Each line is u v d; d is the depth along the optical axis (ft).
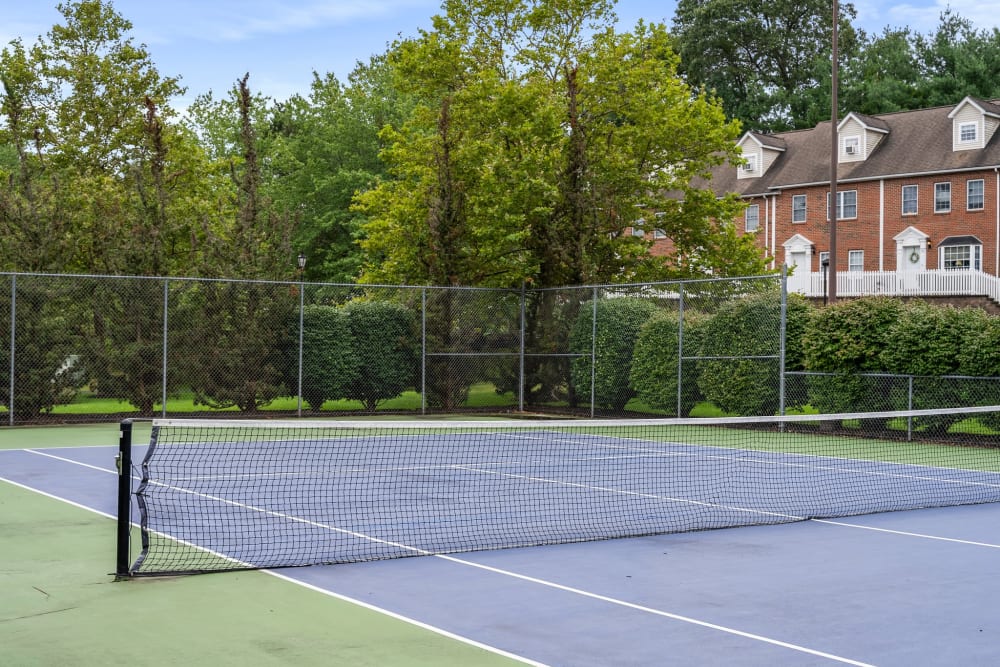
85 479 43.39
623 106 93.97
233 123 171.83
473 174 85.97
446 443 61.31
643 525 33.35
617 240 89.30
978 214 137.49
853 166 150.92
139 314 73.05
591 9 97.09
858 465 51.34
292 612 21.85
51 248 73.15
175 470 46.50
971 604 23.04
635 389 76.18
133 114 110.01
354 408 83.20
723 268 100.01
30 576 25.25
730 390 69.92
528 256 85.87
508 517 34.42
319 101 169.48
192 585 24.36
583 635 20.13
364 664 18.13
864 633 20.47
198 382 74.79
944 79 203.82
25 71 109.60
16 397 69.87
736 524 33.73
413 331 82.23
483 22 98.53
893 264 145.28
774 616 21.77
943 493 41.75
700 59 236.43
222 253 76.84
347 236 157.28
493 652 18.92
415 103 159.63
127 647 19.10
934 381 62.69
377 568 26.40
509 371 85.10
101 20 111.86
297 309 78.02
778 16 242.78
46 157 109.50
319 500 37.65
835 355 66.95
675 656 18.74
